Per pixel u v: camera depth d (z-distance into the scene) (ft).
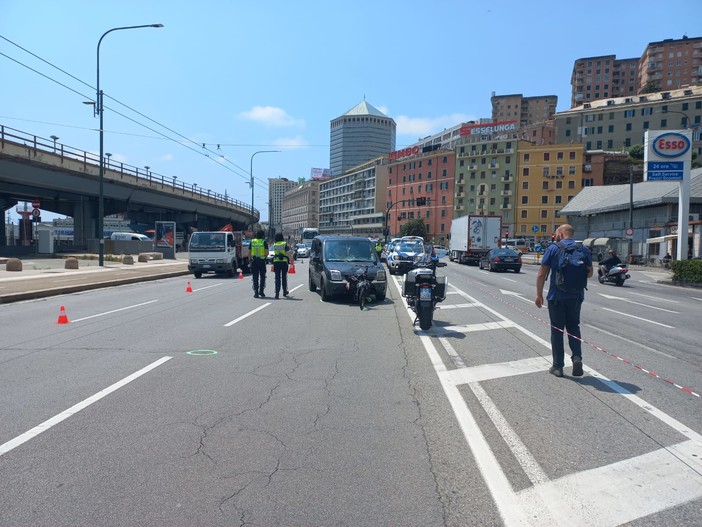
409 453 14.32
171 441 14.94
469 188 352.08
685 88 362.74
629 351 28.60
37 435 15.29
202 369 23.15
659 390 20.58
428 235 372.99
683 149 96.58
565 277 21.74
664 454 14.34
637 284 86.33
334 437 15.40
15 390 19.69
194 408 17.83
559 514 11.23
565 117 384.68
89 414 17.12
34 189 142.41
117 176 151.23
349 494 12.00
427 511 11.31
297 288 63.16
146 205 190.08
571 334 22.38
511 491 12.21
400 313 42.19
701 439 15.42
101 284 63.98
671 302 57.16
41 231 131.85
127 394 19.31
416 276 33.60
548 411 17.89
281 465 13.47
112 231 193.88
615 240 166.91
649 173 97.60
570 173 324.19
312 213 545.03
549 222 328.49
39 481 12.50
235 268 85.71
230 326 34.76
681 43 422.41
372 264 50.75
